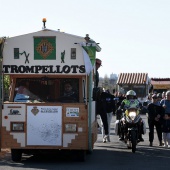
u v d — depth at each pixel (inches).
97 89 878.4
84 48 864.9
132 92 1059.9
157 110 1126.4
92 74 902.4
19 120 858.8
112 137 1328.7
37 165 843.4
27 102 872.9
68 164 855.7
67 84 887.7
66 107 852.6
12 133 860.0
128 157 949.2
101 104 1181.7
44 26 879.7
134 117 1022.4
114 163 869.8
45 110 854.5
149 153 1010.7
